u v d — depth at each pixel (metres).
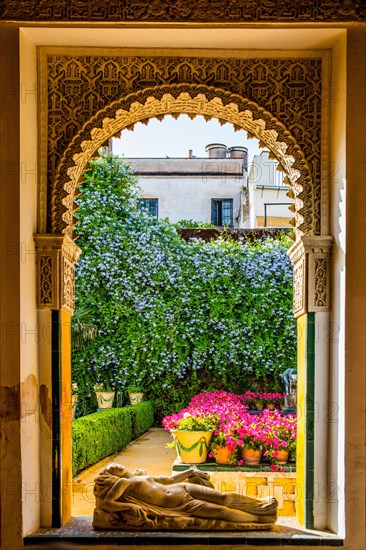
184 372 10.04
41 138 3.77
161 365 10.02
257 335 9.88
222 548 3.46
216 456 4.73
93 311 9.98
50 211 3.76
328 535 3.50
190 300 9.98
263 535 3.50
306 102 3.80
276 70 3.80
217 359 9.87
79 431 6.55
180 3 3.49
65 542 3.45
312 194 3.78
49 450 3.69
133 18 3.49
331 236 3.71
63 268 3.75
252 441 4.64
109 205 10.06
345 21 3.48
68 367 3.92
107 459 7.66
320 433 3.69
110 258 9.99
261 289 9.91
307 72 3.80
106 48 3.77
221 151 14.67
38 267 3.69
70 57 3.79
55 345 3.70
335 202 3.67
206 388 10.12
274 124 3.80
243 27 3.50
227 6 3.49
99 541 3.46
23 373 3.44
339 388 3.53
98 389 9.68
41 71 3.77
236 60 3.80
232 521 3.57
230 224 14.33
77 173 3.94
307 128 3.79
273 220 12.92
